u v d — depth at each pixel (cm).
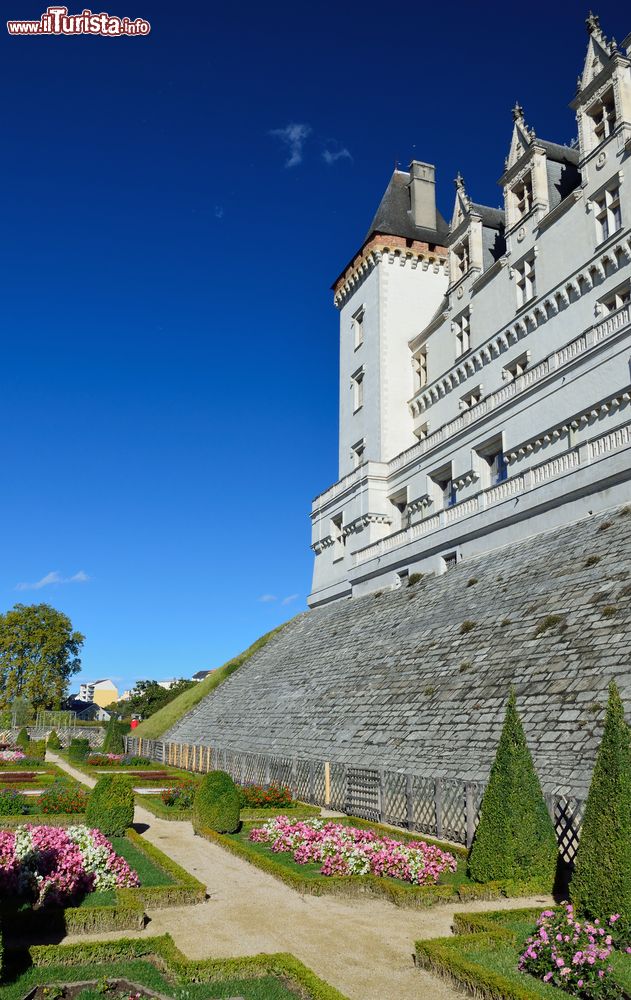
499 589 2695
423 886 1234
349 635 3731
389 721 2430
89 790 2577
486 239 4384
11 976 863
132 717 12988
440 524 3562
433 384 4556
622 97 3145
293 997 816
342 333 5684
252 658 5119
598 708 1652
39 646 10212
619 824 972
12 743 6738
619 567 2147
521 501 2925
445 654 2569
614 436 2519
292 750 2884
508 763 1265
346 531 4900
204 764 3441
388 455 4797
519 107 3931
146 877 1368
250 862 1546
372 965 927
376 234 5144
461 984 840
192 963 872
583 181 3344
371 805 1967
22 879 1127
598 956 818
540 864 1223
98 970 895
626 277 3050
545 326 3562
